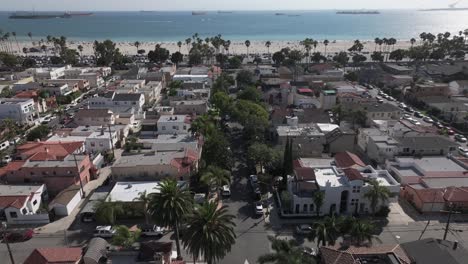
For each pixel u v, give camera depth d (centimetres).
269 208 8850
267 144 11881
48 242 7581
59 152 10450
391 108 14725
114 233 7544
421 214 8569
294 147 11012
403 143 11062
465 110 15475
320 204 8006
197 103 15112
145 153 10400
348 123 13812
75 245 7469
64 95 18038
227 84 19388
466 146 12531
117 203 7994
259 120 12519
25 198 8388
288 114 13988
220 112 14712
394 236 7756
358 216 8462
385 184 8762
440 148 11006
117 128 12756
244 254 7262
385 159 10781
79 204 8988
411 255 6500
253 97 15962
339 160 9988
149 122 13400
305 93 17412
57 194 9294
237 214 8612
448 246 6675
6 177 9431
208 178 8719
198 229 5872
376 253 6181
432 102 16150
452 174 9675
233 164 10888
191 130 11994
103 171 10769
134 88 17538
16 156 10769
